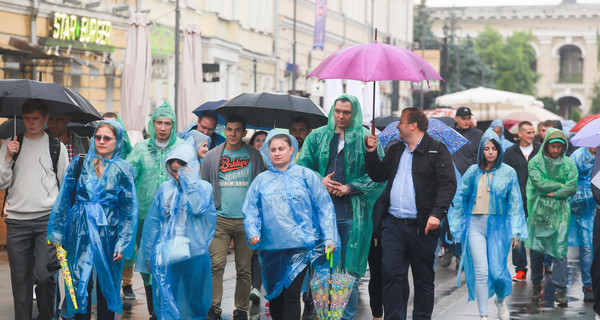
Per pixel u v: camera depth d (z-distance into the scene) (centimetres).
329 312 912
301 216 889
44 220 943
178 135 1227
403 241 935
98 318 900
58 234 893
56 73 2566
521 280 1438
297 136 1199
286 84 4938
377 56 935
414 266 939
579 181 1292
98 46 2680
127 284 1167
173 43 3203
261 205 895
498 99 2909
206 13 3641
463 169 1502
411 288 1324
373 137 959
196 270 906
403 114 938
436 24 13475
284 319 895
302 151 1029
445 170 925
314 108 1168
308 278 951
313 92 3622
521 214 1055
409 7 7850
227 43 3803
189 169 902
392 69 928
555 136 1249
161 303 895
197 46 2369
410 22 7881
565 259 1238
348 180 1011
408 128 934
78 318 892
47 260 943
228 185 1030
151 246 910
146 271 912
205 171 1034
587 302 1256
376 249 1015
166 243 896
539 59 13400
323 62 955
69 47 2545
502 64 11119
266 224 890
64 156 956
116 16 2856
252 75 4331
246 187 1032
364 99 2241
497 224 1063
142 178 1076
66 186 890
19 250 942
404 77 924
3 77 2288
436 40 8400
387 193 940
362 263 1006
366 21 6481
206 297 916
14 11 2394
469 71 8225
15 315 953
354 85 2228
